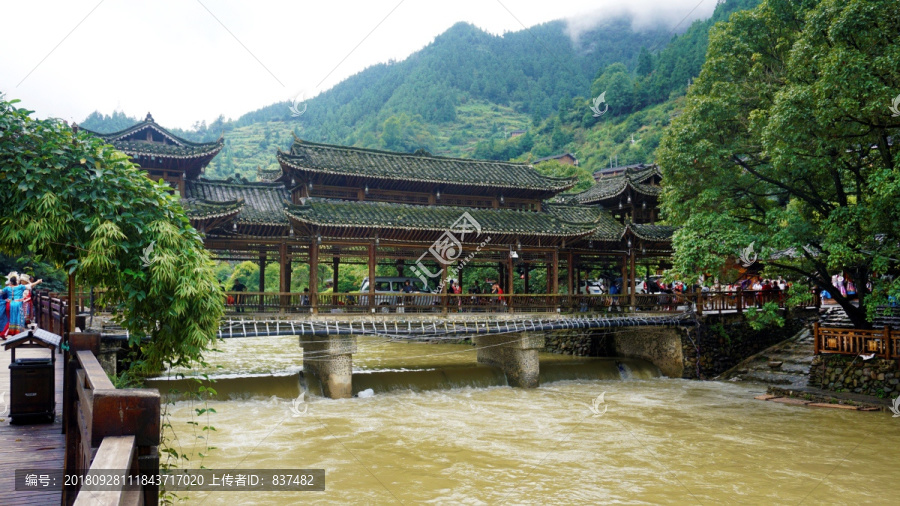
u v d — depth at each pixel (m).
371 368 26.23
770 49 23.73
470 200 29.03
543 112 163.12
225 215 20.92
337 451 15.29
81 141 8.66
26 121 8.20
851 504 12.28
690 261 22.50
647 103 105.88
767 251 21.05
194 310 9.52
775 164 19.69
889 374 21.66
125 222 8.67
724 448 16.16
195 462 13.79
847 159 20.75
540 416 19.67
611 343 32.59
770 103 22.25
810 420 19.41
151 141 24.28
